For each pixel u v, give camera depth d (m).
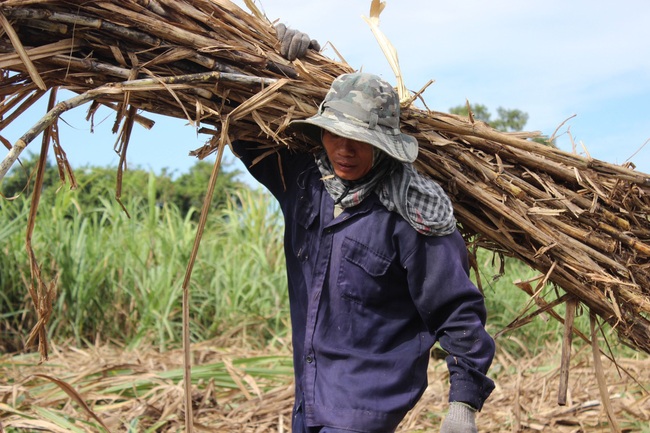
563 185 3.01
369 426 2.42
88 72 2.50
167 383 4.72
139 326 7.21
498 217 2.88
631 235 3.01
